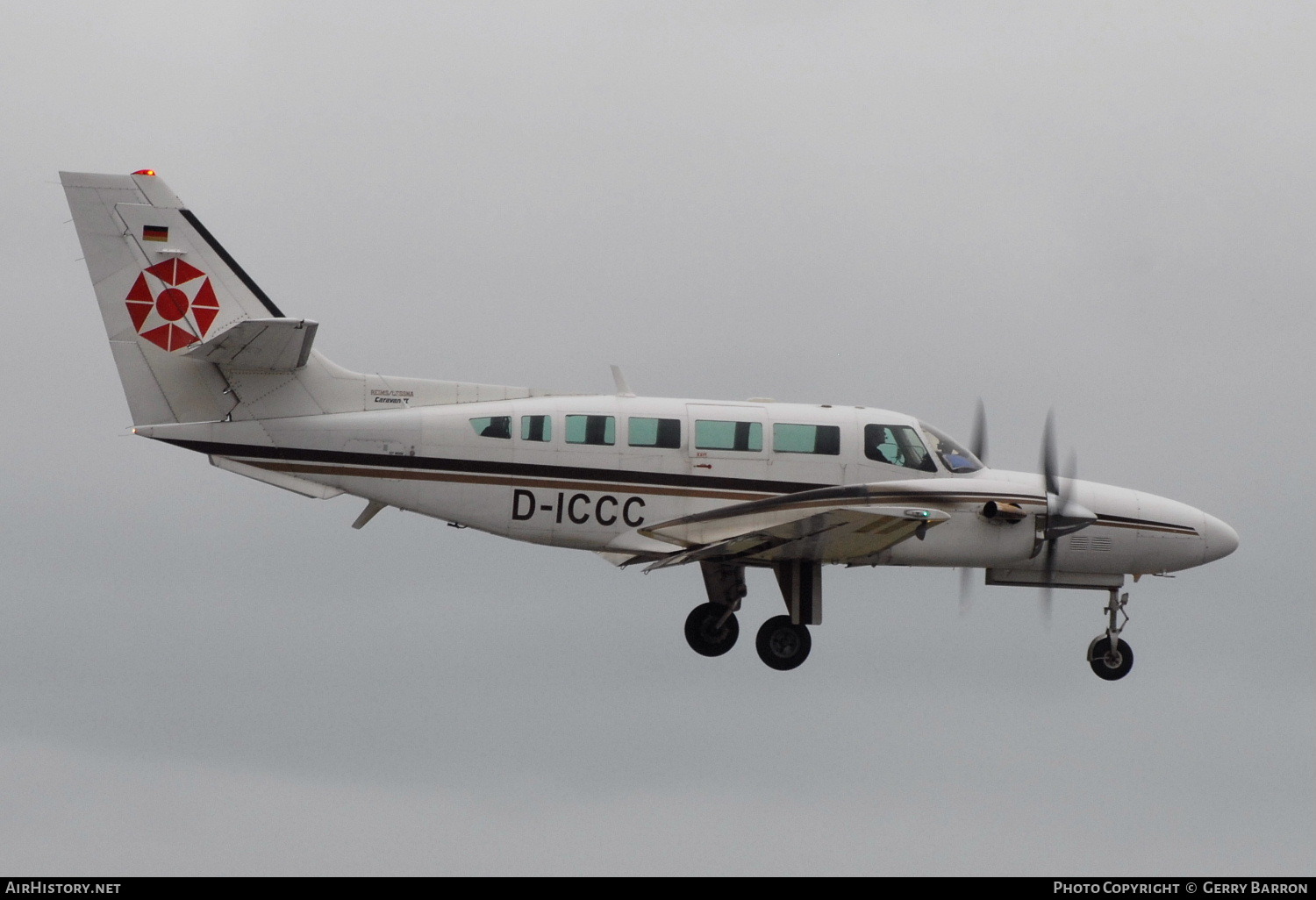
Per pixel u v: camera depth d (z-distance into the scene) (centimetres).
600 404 8581
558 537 8538
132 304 8356
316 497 8362
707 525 8544
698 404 8706
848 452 8750
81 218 8338
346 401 8431
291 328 7831
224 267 8462
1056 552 9106
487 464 8406
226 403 8331
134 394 8319
